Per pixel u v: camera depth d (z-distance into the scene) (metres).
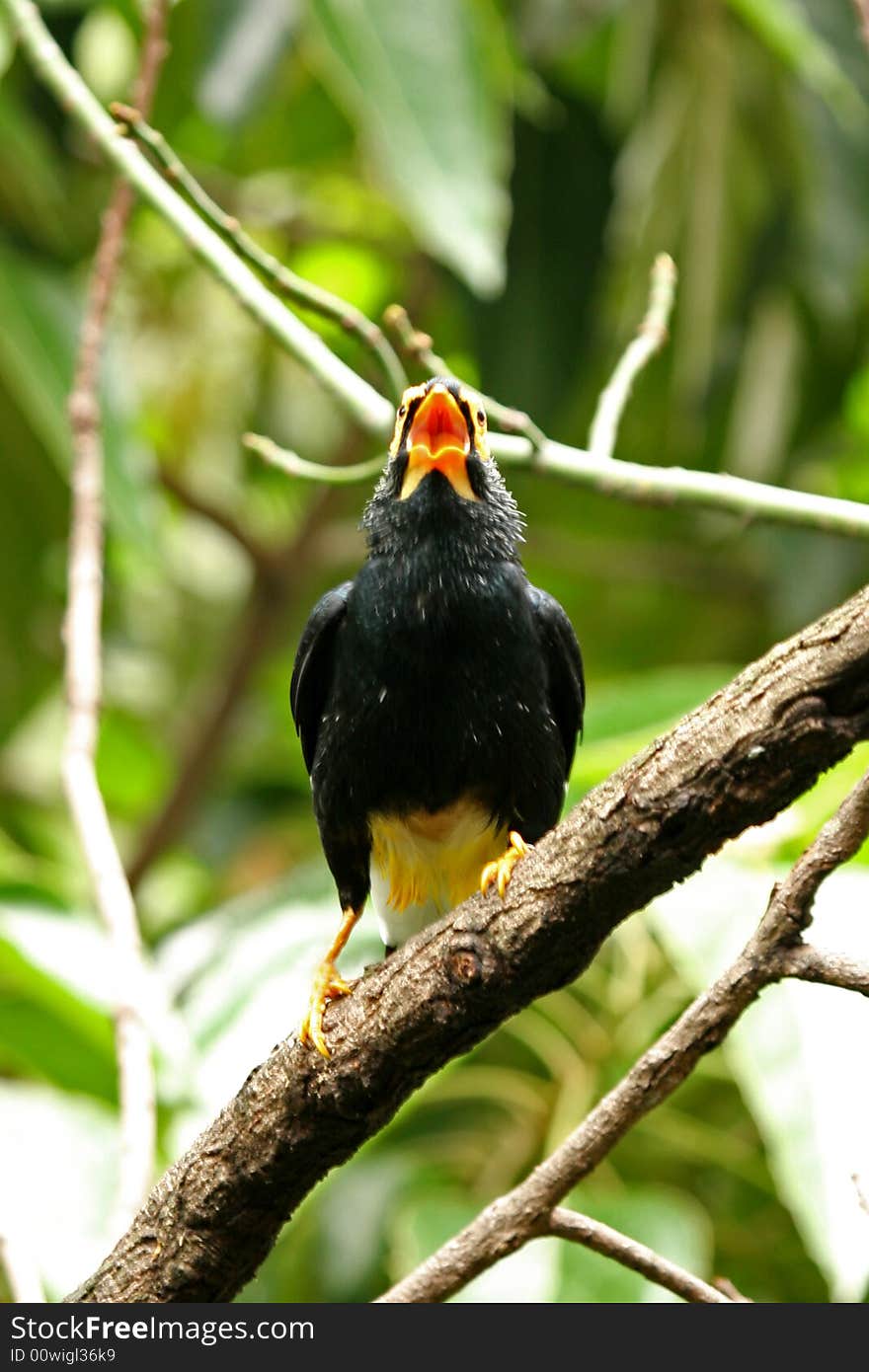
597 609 16.28
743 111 13.00
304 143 14.93
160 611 17.20
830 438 14.85
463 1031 6.15
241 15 12.12
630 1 12.64
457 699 7.86
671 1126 10.37
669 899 9.30
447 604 7.87
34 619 14.67
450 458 8.09
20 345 11.77
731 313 13.45
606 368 13.65
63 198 13.34
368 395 7.47
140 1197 7.04
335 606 8.47
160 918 15.12
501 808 8.01
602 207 12.84
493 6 11.84
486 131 10.47
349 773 8.03
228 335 15.88
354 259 16.66
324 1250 10.80
